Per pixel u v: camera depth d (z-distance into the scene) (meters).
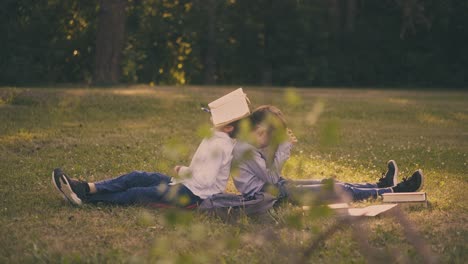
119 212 5.96
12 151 9.70
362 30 33.00
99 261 4.67
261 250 4.90
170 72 29.58
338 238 5.12
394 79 33.09
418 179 6.52
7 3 25.81
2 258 4.70
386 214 5.81
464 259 4.79
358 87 32.44
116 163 8.62
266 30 32.34
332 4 32.44
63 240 5.16
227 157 5.95
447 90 29.17
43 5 26.50
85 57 27.50
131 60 27.28
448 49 32.81
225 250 4.89
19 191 6.88
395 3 32.34
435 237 5.36
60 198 6.54
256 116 5.88
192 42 29.70
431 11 31.19
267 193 5.89
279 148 6.02
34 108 14.80
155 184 6.29
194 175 5.97
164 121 14.16
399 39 32.94
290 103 3.01
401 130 13.70
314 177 7.71
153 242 5.09
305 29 32.09
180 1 29.47
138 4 28.48
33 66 25.98
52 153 9.45
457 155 9.95
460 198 6.80
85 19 27.14
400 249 4.97
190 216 3.47
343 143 11.17
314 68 32.19
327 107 16.95
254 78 32.56
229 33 30.95
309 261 4.70
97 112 14.85
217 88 21.83
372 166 8.77
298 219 3.53
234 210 5.81
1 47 25.86
